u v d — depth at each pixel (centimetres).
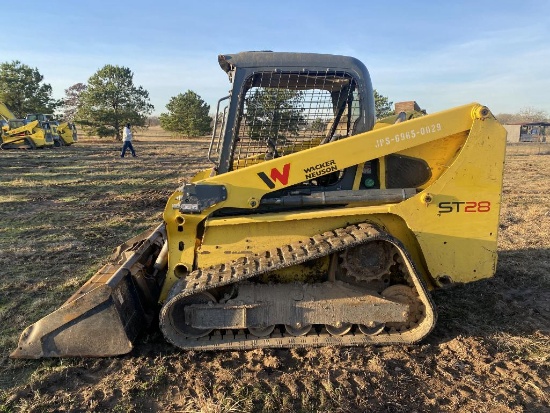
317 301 388
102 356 374
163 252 457
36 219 878
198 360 376
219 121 414
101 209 980
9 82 4041
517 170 1739
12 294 511
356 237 365
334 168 392
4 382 347
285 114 406
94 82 4338
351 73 394
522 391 335
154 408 319
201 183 390
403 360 375
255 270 364
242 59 391
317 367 362
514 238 738
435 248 399
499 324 443
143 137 5056
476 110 390
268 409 314
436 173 419
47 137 2825
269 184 391
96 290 369
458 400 325
